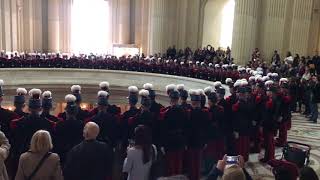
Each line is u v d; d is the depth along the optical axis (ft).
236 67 59.00
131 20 98.68
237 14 70.49
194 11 89.86
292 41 70.79
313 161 29.19
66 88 70.85
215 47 93.04
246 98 27.17
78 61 72.54
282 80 37.45
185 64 66.85
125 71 71.31
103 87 34.81
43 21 97.25
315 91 43.09
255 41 73.10
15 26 88.38
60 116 23.48
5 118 22.38
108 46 99.45
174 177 23.39
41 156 14.01
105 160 15.58
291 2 71.41
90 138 15.69
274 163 18.30
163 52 88.74
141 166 16.58
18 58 69.56
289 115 32.53
